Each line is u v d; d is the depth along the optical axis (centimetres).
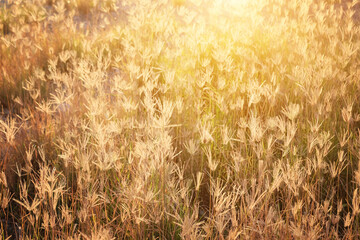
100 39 507
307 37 428
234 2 576
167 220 189
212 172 239
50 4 820
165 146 170
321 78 270
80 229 196
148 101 213
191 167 225
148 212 178
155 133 194
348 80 304
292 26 457
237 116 284
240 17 539
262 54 420
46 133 261
